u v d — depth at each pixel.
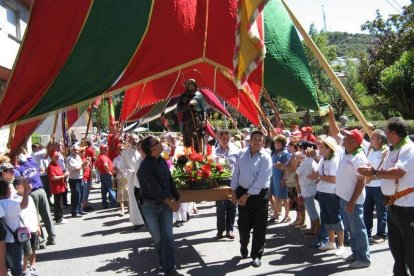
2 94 6.61
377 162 7.15
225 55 6.94
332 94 42.94
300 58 7.18
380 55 27.30
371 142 7.29
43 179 12.10
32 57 6.59
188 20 6.85
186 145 9.23
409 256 5.11
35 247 6.99
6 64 15.95
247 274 6.43
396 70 21.25
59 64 6.64
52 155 11.02
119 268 7.16
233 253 7.55
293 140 9.18
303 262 6.77
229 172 7.70
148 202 6.34
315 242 7.59
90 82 6.80
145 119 17.78
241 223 7.12
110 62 6.77
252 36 4.96
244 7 5.13
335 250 7.25
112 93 6.94
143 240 8.91
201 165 7.55
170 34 6.82
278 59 7.01
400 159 5.12
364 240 6.30
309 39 6.73
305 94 7.15
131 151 9.95
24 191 6.16
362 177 6.05
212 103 15.26
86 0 6.56
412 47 24.12
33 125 7.15
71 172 12.03
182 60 6.94
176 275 6.29
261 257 6.96
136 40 6.75
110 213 12.28
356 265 6.33
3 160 6.36
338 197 7.03
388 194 5.28
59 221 11.12
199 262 7.16
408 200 5.08
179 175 7.38
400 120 5.24
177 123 9.59
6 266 5.52
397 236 5.40
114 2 6.66
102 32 6.68
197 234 9.09
